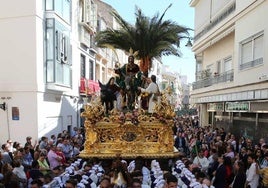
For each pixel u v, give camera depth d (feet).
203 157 38.63
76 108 77.05
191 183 26.84
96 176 29.58
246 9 54.19
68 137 46.91
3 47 51.19
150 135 38.81
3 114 51.37
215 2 75.87
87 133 38.29
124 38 60.13
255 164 30.45
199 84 90.74
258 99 49.83
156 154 37.50
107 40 61.52
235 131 65.46
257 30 50.37
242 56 58.13
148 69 60.03
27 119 50.85
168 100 40.11
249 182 30.25
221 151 40.14
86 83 81.76
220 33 70.54
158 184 27.37
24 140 50.78
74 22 74.43
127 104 43.14
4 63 51.24
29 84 50.70
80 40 80.02
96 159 36.96
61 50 59.00
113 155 37.29
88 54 90.27
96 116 38.17
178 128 69.87
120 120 38.22
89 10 85.61
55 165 35.09
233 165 33.99
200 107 96.02
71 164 34.19
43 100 53.93
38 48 51.42
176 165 35.29
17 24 50.75
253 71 51.13
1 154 31.07
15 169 28.35
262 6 48.55
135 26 59.41
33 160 32.76
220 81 70.69
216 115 81.35
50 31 54.65
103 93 41.65
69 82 65.62
